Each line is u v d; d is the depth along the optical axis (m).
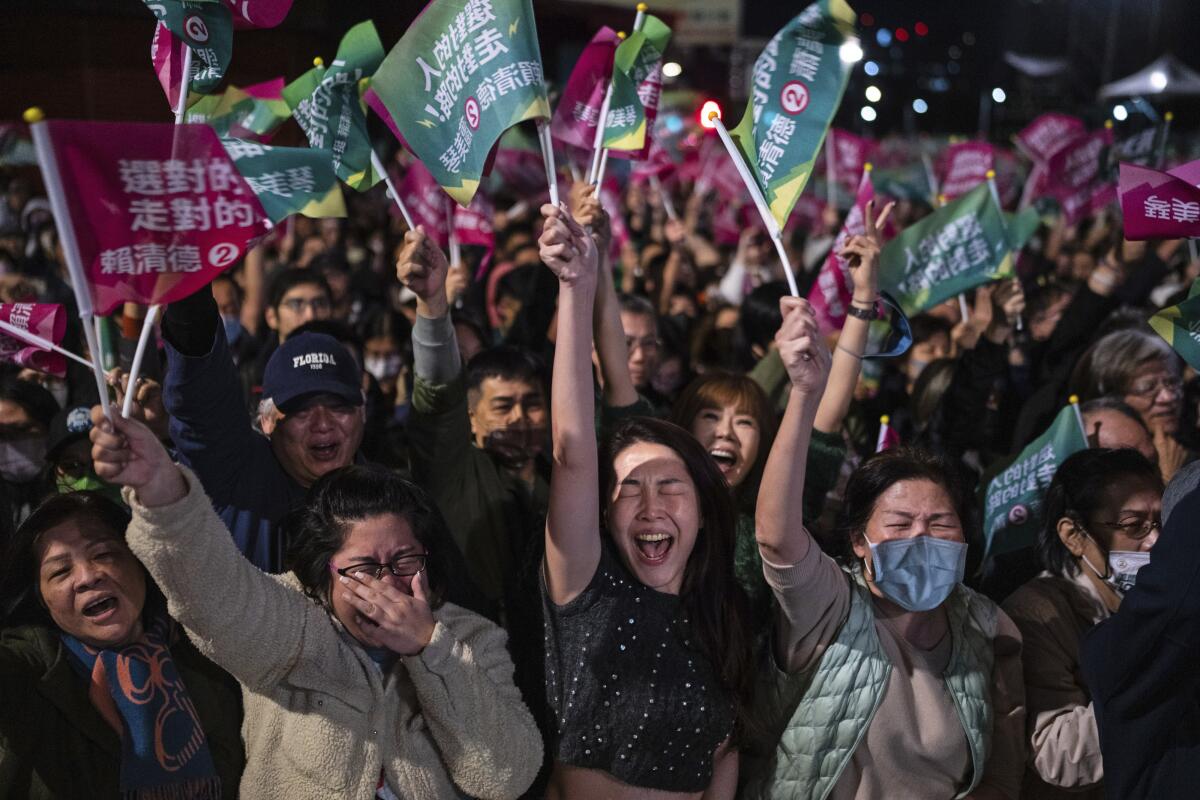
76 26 13.09
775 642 3.06
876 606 3.09
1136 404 4.71
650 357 5.24
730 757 3.02
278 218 2.43
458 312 5.42
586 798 2.87
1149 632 2.46
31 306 2.76
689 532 2.93
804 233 11.60
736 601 3.02
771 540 2.85
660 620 2.90
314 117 3.64
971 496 3.16
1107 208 11.70
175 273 2.27
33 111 2.10
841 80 3.23
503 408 4.05
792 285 3.14
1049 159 8.91
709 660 2.94
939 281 5.22
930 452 3.19
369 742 2.60
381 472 2.76
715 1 30.02
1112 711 2.57
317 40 13.34
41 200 10.98
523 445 4.05
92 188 2.18
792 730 2.96
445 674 2.58
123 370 3.42
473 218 5.75
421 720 2.68
